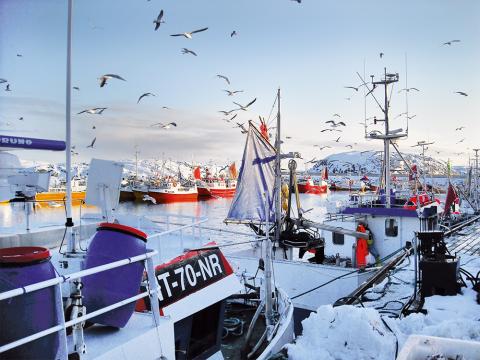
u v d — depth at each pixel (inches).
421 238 428.8
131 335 200.5
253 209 811.4
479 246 732.7
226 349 331.0
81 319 171.5
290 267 623.5
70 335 200.2
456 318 335.9
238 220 816.3
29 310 157.5
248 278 423.8
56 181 3073.3
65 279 162.1
